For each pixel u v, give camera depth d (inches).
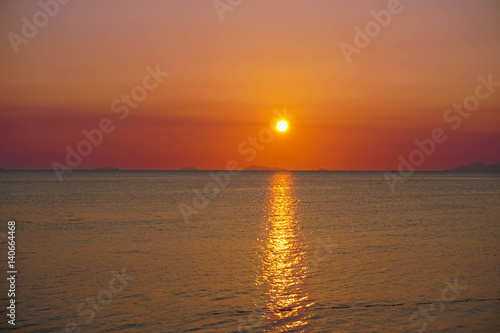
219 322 526.9
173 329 506.3
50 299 608.1
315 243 1038.4
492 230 1253.1
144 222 1429.6
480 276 728.3
